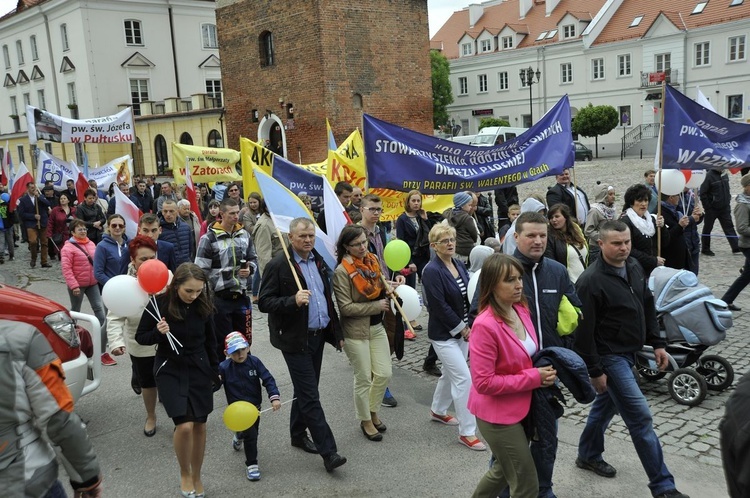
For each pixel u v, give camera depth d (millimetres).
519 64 55594
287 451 5402
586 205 9180
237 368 5000
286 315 4918
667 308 6059
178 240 8461
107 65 40656
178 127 34688
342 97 25828
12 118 49531
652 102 48031
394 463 5070
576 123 45062
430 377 7004
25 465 2631
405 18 27578
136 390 6625
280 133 27797
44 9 42500
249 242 6703
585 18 52281
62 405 2719
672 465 4789
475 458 5098
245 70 28344
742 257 12227
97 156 39719
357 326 5379
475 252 6750
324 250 5859
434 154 7480
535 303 4113
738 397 2037
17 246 20672
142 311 4988
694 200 10297
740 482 1925
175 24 42906
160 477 4992
